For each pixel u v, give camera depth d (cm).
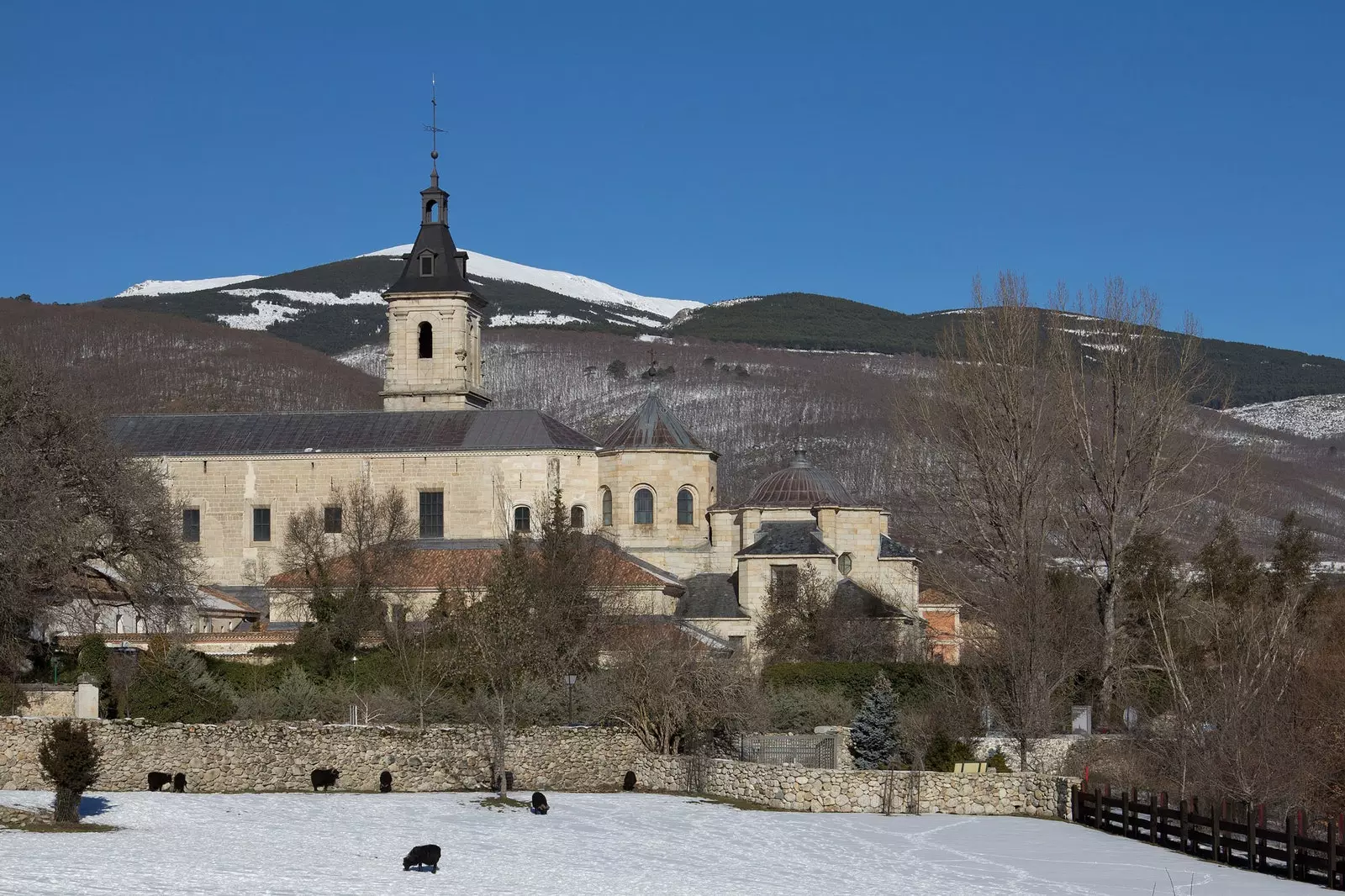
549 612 8706
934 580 10456
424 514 12231
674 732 7481
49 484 7800
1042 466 9669
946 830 6112
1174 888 4881
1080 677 8900
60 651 8100
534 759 7194
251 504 12369
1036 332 10112
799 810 6612
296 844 5166
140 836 5084
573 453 12125
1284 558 10944
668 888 4700
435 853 4819
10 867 4325
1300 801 6662
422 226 13700
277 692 7869
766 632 10300
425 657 8538
